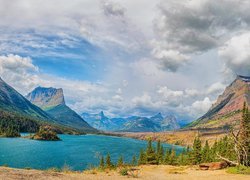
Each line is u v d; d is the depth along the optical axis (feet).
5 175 90.79
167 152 391.45
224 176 170.71
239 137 250.16
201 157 366.02
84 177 122.42
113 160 481.05
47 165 396.78
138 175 160.35
